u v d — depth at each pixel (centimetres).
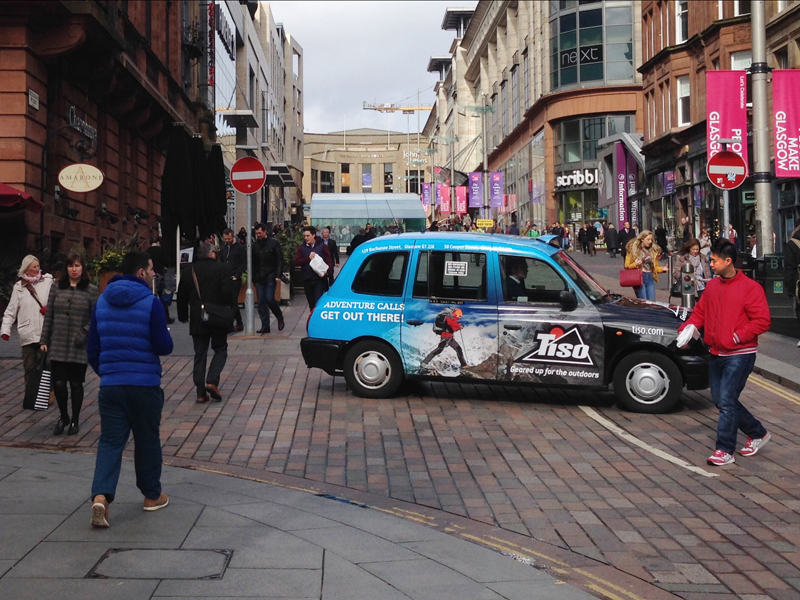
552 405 1042
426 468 778
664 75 4241
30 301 971
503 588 492
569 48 5725
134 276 623
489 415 989
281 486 707
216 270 1044
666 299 2269
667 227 4344
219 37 4875
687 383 989
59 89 2127
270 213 6625
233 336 1616
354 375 1073
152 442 615
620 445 859
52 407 1036
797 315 1453
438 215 10544
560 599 479
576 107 5691
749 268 1722
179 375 1227
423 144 15312
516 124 7469
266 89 8244
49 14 1950
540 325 1014
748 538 597
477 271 1044
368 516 624
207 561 517
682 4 4141
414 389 1128
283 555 532
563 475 755
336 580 492
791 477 750
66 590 466
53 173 2116
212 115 4331
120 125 2805
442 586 490
